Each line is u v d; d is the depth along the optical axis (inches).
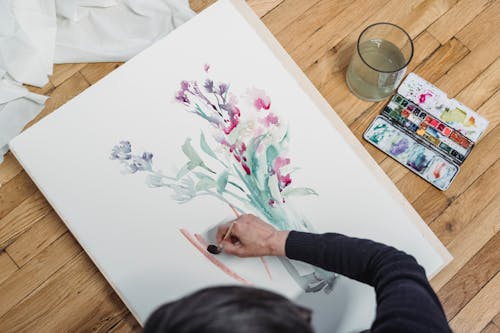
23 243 31.7
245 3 34.4
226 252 29.7
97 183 30.9
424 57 35.9
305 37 36.0
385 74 31.5
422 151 34.0
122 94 32.4
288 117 32.8
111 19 35.6
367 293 30.2
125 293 29.4
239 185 31.5
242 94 33.0
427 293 21.3
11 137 33.6
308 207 31.5
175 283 29.7
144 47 35.6
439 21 36.5
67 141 31.4
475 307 32.2
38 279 31.2
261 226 28.3
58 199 30.5
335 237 26.0
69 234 32.0
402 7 36.5
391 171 33.9
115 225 30.3
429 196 33.7
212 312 13.8
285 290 29.9
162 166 31.5
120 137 31.7
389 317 20.0
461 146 34.3
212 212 30.9
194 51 33.3
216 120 32.5
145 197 30.9
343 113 34.8
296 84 33.4
